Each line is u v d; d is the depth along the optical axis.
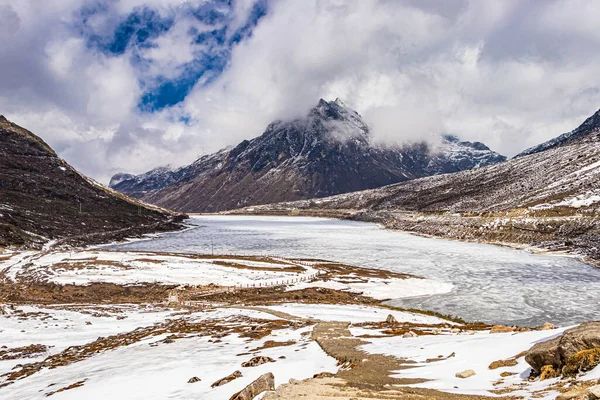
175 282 75.12
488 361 17.50
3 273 83.06
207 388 19.30
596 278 74.81
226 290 69.50
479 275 79.75
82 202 195.38
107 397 20.14
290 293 67.56
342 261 101.50
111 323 49.75
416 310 54.75
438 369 17.77
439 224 168.12
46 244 127.19
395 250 120.44
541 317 51.75
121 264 90.06
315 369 21.47
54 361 33.12
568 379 12.12
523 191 171.12
